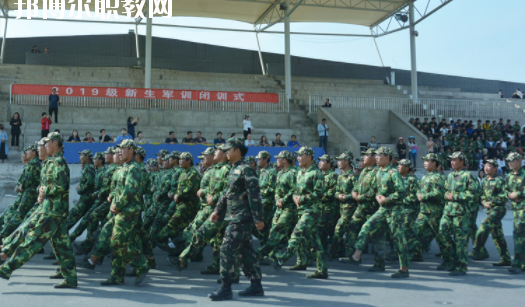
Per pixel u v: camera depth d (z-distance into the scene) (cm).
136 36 3566
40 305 555
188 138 1914
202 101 2589
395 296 628
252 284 621
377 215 761
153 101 2522
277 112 2627
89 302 572
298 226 718
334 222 961
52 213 618
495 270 827
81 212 912
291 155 802
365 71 4038
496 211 874
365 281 724
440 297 625
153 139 2314
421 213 909
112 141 1905
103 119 2355
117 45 3725
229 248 596
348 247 875
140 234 783
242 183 591
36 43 3609
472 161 2295
